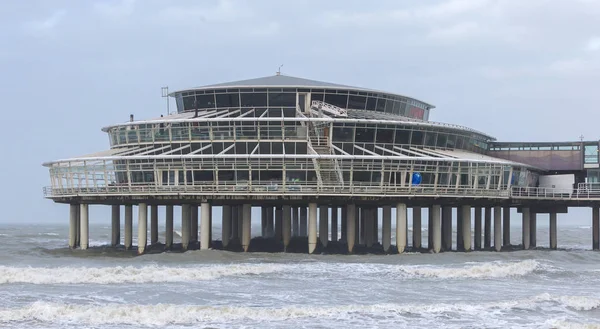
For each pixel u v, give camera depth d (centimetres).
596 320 4512
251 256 7162
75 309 4269
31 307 4266
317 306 4597
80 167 7844
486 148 9688
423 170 7650
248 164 7438
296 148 7775
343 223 9838
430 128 8262
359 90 8575
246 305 4625
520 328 4222
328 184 7425
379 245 9288
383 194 7444
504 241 9950
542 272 6450
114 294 4856
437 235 8100
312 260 6925
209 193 7400
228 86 8444
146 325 4100
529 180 9181
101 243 11056
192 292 5000
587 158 9575
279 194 7350
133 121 8362
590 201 9219
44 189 8288
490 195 7981
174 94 9044
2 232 17038
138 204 8025
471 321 4366
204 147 7750
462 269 6228
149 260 6831
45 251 8219
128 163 7644
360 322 4253
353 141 7881
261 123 7738
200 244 8106
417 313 4506
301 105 8375
